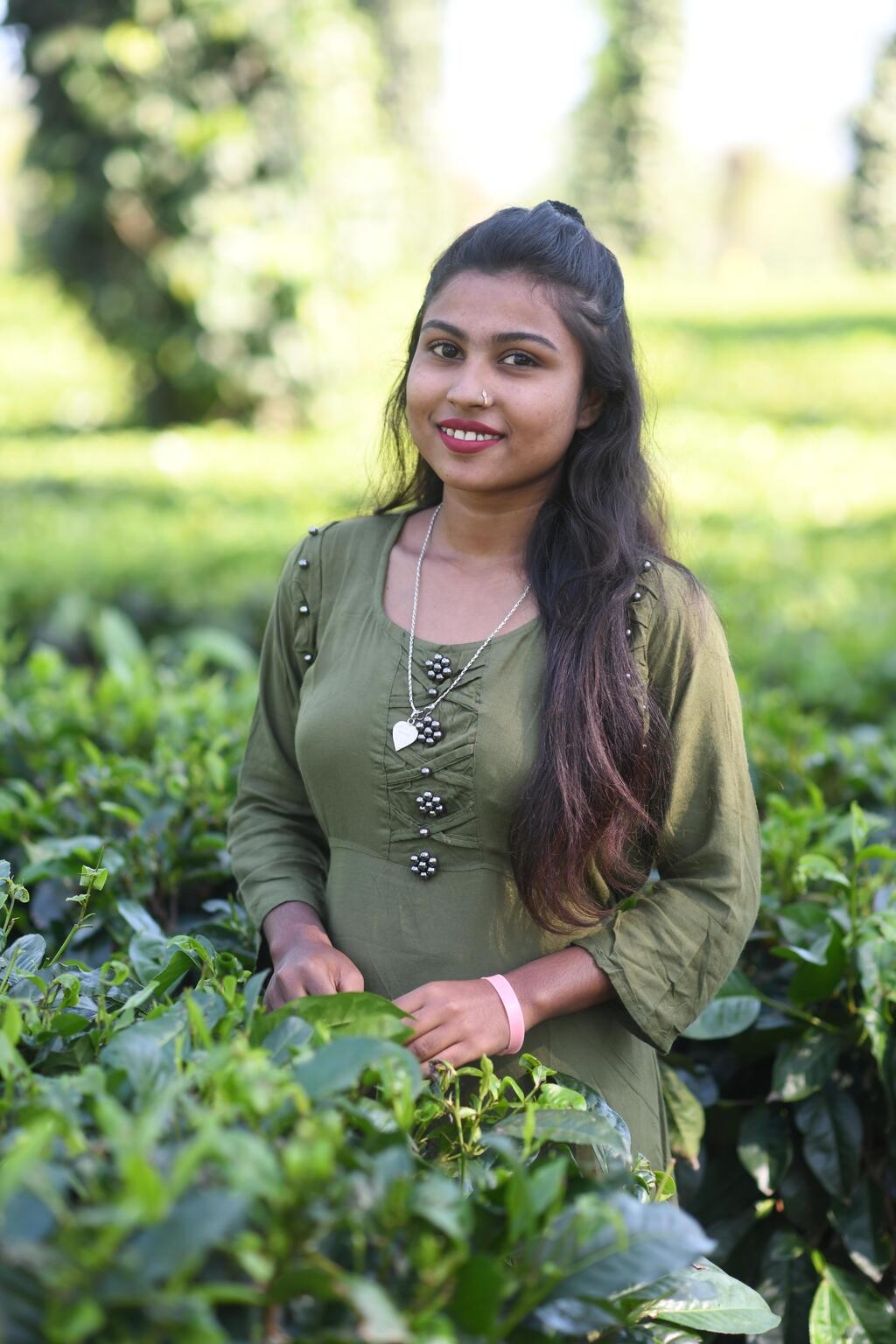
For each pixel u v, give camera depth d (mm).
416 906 1845
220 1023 1437
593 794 1768
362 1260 1188
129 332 10312
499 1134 1493
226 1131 1104
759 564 6621
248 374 10289
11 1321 1044
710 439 11148
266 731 2137
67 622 5195
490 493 1894
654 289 20297
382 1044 1293
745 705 3613
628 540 1888
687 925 1843
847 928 2316
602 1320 1284
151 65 9695
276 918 1966
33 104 10031
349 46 10500
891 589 6594
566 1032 1854
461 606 1900
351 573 2004
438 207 24812
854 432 12383
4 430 10867
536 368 1838
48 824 2662
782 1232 2305
